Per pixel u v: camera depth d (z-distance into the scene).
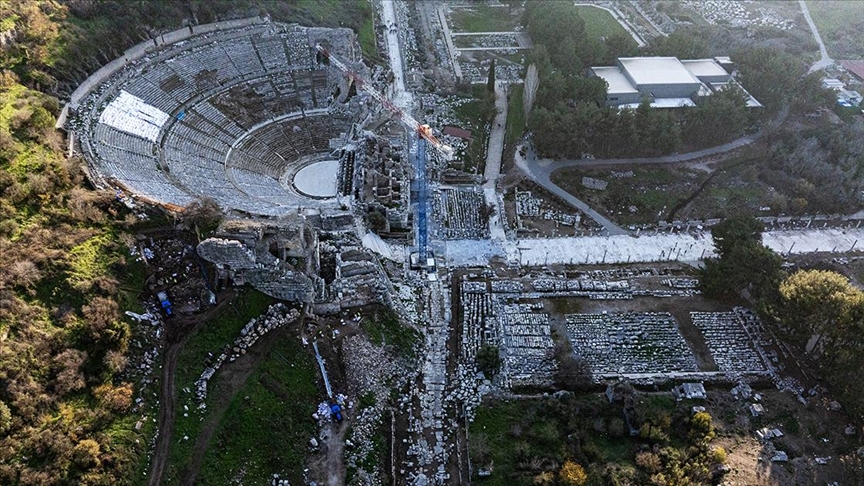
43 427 55.06
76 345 61.81
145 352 65.50
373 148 112.56
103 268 68.69
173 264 73.06
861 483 64.94
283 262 76.06
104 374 60.97
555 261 96.75
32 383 56.62
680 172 117.38
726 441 69.62
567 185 112.62
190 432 61.09
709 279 87.62
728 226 89.62
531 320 84.62
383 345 76.75
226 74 118.12
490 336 82.19
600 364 78.62
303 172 111.00
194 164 99.44
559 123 113.69
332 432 67.12
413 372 76.75
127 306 67.62
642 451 67.38
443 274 92.88
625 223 105.50
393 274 90.38
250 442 62.59
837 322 73.31
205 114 110.31
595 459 66.56
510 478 64.75
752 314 85.88
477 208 106.94
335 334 75.19
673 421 70.75
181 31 119.44
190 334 68.50
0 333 58.34
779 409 73.44
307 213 92.25
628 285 91.06
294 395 68.25
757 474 66.12
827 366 74.50
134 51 110.50
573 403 71.69
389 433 69.31
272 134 115.31
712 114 119.06
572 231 103.31
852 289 75.31
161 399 62.75
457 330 83.38
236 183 99.62
